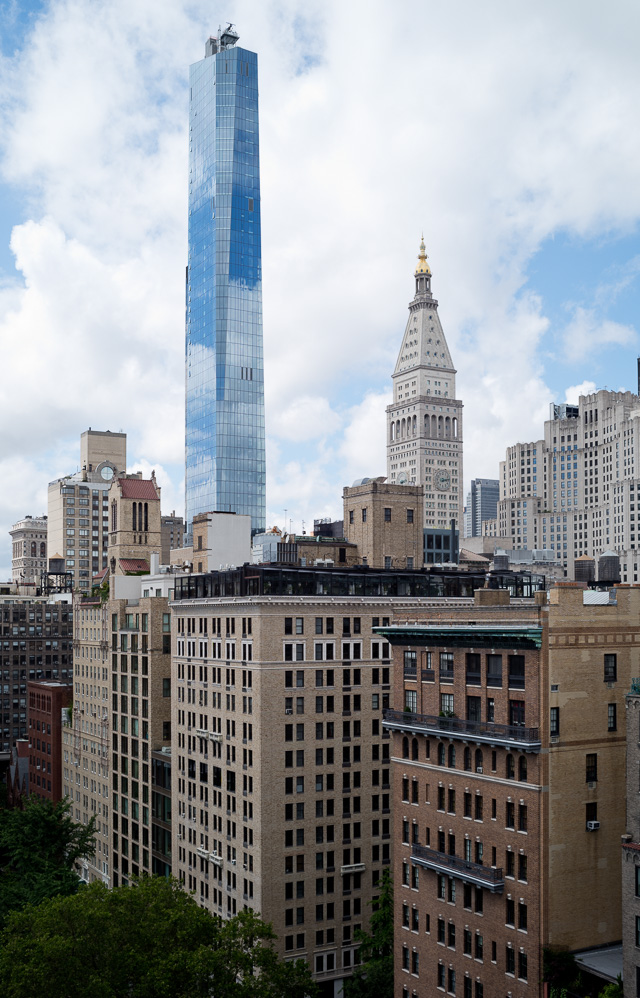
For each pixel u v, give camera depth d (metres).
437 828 79.44
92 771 162.75
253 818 103.56
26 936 74.06
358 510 145.62
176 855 124.19
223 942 75.19
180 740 123.94
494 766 73.69
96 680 161.38
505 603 91.44
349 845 107.50
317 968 104.38
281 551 141.25
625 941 63.03
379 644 111.44
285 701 104.44
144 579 155.88
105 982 67.19
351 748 108.38
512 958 71.12
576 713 71.19
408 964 82.38
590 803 71.38
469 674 77.19
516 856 71.00
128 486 182.00
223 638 112.31
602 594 79.69
